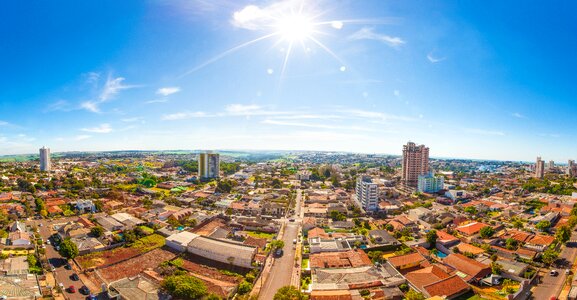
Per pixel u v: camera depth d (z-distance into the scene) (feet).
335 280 357.82
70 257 410.93
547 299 331.36
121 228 561.84
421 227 617.62
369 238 531.91
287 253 472.85
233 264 410.72
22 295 309.42
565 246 481.05
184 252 443.73
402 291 351.46
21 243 450.30
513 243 485.97
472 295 344.08
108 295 329.93
